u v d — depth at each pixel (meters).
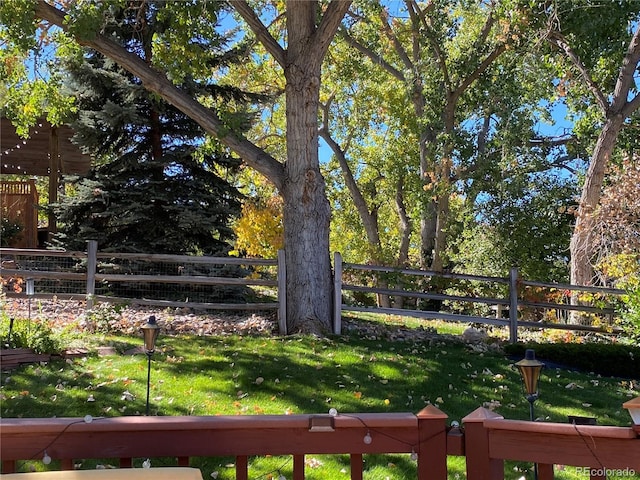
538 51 13.60
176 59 9.42
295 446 2.35
